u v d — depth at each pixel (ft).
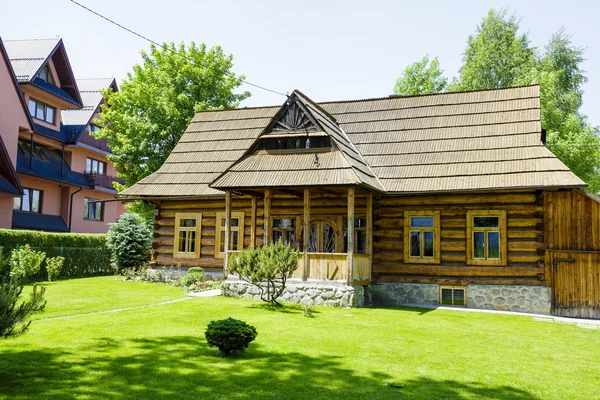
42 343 31.76
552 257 54.90
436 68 132.05
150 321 40.09
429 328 42.01
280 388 24.72
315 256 53.47
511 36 127.03
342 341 35.53
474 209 57.72
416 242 60.03
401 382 26.40
